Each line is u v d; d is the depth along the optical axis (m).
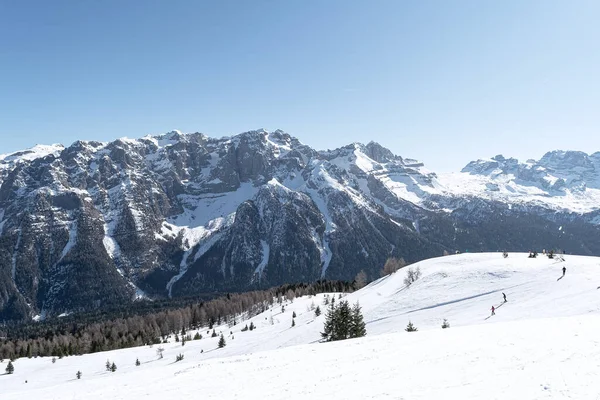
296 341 103.69
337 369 35.97
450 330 48.88
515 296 77.94
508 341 35.69
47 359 178.50
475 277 105.75
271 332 151.88
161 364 137.75
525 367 26.75
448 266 130.88
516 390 22.44
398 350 40.03
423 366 31.62
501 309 70.38
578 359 26.81
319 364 39.59
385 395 25.48
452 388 24.70
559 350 29.86
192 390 37.16
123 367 147.12
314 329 110.69
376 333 80.38
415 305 98.56
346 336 75.06
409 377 28.97
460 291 98.00
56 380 136.75
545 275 90.19
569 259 109.69
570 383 22.33
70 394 48.00
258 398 30.53
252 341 138.62
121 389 44.94
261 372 40.47
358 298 145.25
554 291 73.31
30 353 195.75
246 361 49.62
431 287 109.38
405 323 81.50
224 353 125.06
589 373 23.61
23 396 55.88
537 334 36.75
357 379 31.05
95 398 42.12
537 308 64.25
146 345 197.12
